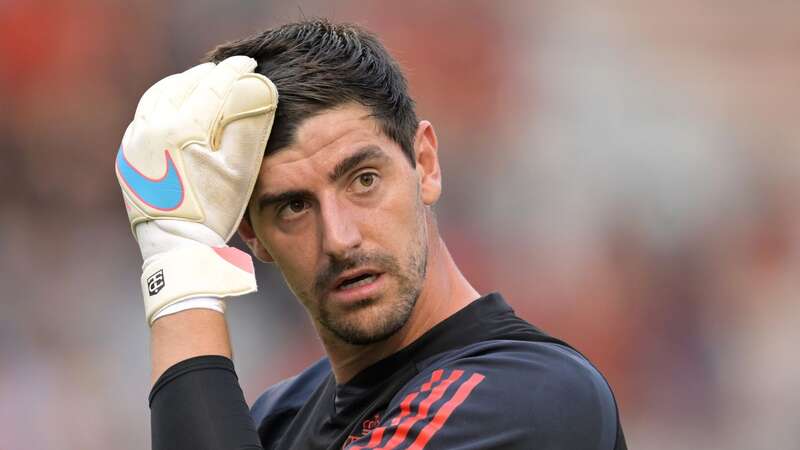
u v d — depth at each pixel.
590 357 37.06
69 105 35.12
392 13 40.62
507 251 38.31
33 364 29.12
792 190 42.78
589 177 40.81
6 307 30.22
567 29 43.34
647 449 36.19
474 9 41.66
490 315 7.28
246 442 6.43
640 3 45.03
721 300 39.62
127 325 31.28
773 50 45.53
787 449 37.34
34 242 32.62
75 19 35.91
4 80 34.69
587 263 38.53
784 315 39.91
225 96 7.04
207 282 6.85
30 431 27.80
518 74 41.88
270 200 6.92
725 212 41.50
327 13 39.09
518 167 40.25
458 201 39.00
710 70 44.41
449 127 40.16
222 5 37.44
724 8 45.34
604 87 42.81
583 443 6.55
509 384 6.59
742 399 37.88
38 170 34.00
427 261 7.20
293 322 31.47
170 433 6.47
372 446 6.55
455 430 6.44
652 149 42.28
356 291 6.80
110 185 34.66
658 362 37.56
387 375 7.20
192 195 6.99
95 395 29.25
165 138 7.05
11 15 35.22
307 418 7.94
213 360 6.66
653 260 39.50
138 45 36.47
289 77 6.91
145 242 7.06
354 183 6.85
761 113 44.47
